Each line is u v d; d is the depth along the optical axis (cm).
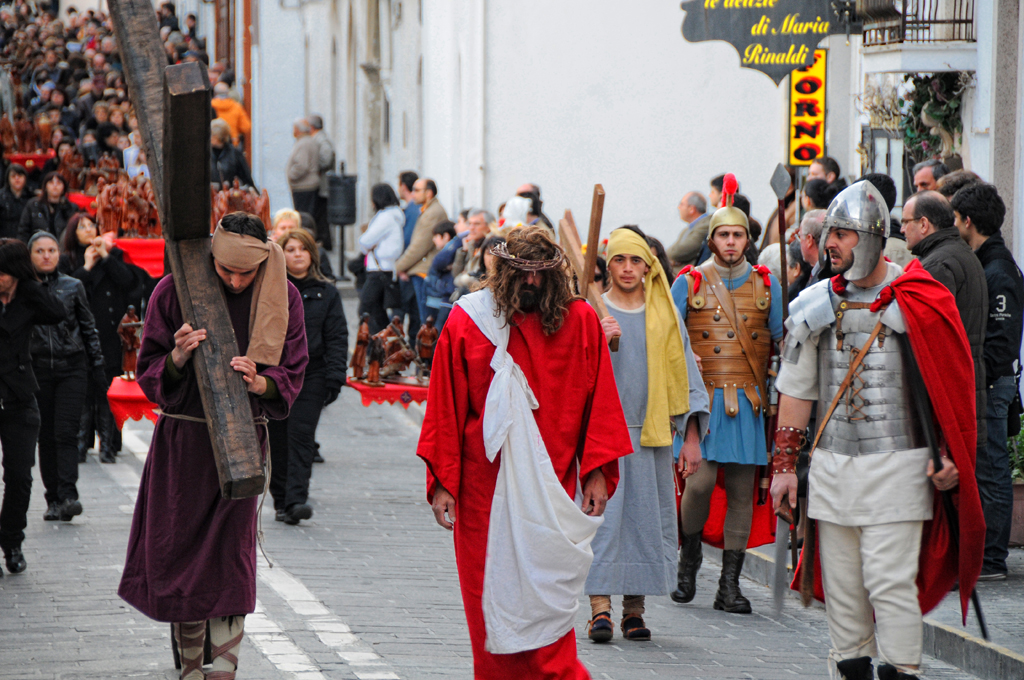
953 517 1076
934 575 1083
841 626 1108
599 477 1059
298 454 1952
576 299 1055
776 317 1538
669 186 3716
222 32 8131
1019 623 1380
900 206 2767
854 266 1076
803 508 1230
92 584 1577
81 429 2386
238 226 1090
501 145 3725
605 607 1413
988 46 2327
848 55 3159
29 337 1634
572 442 1049
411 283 3359
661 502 1426
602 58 3694
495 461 1037
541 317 1040
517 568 1028
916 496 1069
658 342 1421
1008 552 1672
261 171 6438
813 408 1153
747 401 1530
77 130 6475
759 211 3706
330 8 6406
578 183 3725
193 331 1072
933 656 1380
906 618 1067
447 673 1248
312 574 1656
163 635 1361
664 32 3684
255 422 1128
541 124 3719
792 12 2506
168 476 1100
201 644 1139
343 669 1253
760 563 1752
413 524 1984
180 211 1074
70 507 1923
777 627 1509
